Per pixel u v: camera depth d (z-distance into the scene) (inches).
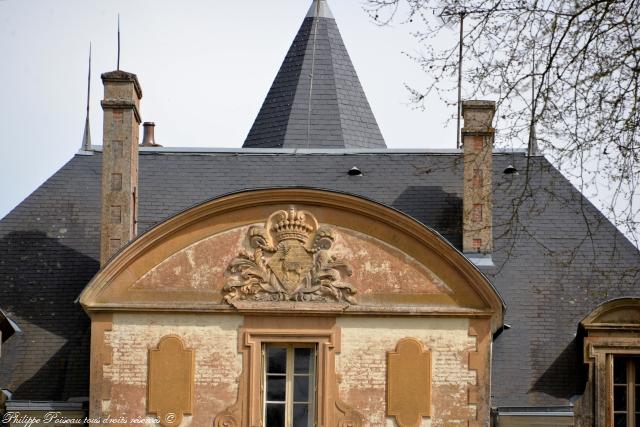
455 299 1226.0
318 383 1222.3
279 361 1237.1
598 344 1245.7
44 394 1258.6
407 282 1229.1
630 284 1291.8
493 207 1365.7
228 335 1230.3
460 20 938.1
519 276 1315.2
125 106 1331.2
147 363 1228.5
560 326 1283.2
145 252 1235.9
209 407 1223.5
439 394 1220.5
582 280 1311.5
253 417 1220.5
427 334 1226.0
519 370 1259.8
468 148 1320.1
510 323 1285.7
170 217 1226.6
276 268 1232.2
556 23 913.5
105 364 1226.6
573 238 1344.7
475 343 1223.5
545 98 918.4
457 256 1220.5
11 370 1270.9
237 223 1237.1
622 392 1246.3
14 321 1302.9
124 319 1231.5
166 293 1231.5
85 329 1300.4
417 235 1226.6
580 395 1243.8
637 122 903.7
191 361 1226.6
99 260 1349.7
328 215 1235.9
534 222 1355.8
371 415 1218.6
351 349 1224.8
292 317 1229.1
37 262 1348.4
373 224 1233.4
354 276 1230.3
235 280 1231.5
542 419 1231.5
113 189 1320.1
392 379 1221.1
